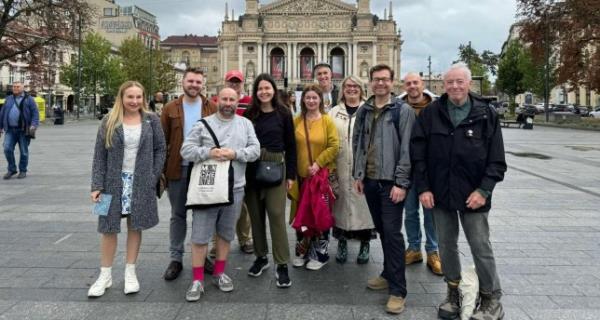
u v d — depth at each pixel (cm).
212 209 538
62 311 488
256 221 600
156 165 558
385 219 517
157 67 8138
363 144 545
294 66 10369
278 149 580
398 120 527
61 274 592
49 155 1892
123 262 643
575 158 1877
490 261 473
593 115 5641
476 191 463
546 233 780
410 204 640
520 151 2150
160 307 500
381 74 533
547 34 4172
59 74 7256
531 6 4091
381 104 548
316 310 496
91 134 3133
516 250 690
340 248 659
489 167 465
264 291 550
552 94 9212
